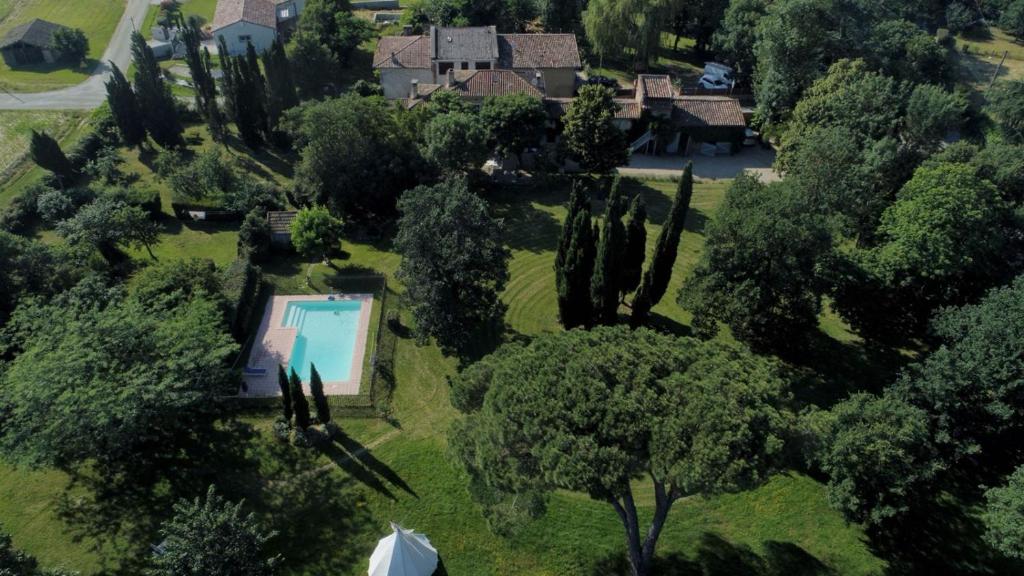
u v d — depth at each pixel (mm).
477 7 109500
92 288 48156
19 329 47719
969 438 42062
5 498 41156
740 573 38000
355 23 104562
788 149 68938
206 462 43469
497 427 31531
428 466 43844
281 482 42500
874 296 52156
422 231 48719
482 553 39000
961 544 40250
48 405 38688
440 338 50156
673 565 38281
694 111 83625
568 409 31250
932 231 50719
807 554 39281
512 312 57656
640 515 41219
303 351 53406
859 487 37938
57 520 39812
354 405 48281
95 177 75812
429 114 75062
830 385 51656
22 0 134875
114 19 126938
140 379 39188
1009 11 104938
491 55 92562
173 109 79875
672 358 33906
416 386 50312
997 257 54625
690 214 72062
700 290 50031
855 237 66125
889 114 63688
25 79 102750
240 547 32406
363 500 41562
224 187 71312
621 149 70750
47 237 66188
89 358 39656
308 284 60406
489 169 79125
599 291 49906
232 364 51000
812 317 49688
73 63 108875
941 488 43625
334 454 44438
